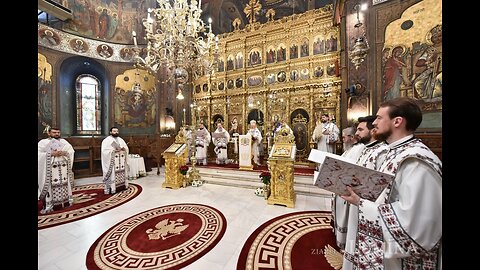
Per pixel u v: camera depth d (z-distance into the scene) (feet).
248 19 33.63
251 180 19.57
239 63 33.81
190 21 15.71
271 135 30.50
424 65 15.84
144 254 8.53
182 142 20.13
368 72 19.27
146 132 32.45
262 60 32.17
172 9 15.47
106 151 17.42
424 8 15.85
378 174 3.82
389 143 4.64
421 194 3.47
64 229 10.82
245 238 9.68
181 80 17.25
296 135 29.89
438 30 15.15
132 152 29.19
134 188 18.92
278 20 30.68
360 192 4.19
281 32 30.94
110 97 30.19
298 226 10.79
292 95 30.14
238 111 33.50
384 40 18.17
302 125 29.55
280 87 30.63
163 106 33.22
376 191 4.00
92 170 26.58
